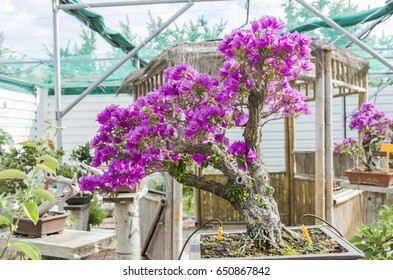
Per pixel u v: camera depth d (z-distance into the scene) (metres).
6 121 6.98
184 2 4.58
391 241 2.53
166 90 1.81
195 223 6.02
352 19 5.08
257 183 1.88
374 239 2.48
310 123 7.95
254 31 1.73
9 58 6.28
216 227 5.94
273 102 2.04
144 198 4.56
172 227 3.85
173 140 1.82
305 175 5.58
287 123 5.71
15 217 2.59
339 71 4.27
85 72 6.87
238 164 1.91
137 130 1.71
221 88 1.87
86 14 4.75
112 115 1.84
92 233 2.70
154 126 1.75
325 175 3.93
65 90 8.27
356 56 4.68
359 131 3.97
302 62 1.85
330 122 3.90
